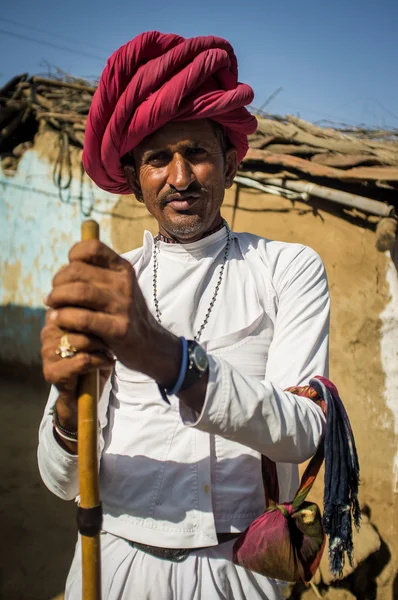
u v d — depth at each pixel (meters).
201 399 1.15
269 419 1.20
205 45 1.43
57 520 4.70
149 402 1.45
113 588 1.40
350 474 1.31
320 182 4.79
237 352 1.48
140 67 1.44
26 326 7.45
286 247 1.59
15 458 5.67
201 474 1.40
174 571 1.39
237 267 1.59
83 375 1.12
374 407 4.59
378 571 4.15
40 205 7.15
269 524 1.30
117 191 1.82
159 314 1.53
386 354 4.61
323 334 1.48
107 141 1.55
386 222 4.52
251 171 5.00
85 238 1.03
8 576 3.99
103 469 1.49
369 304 4.65
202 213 1.53
